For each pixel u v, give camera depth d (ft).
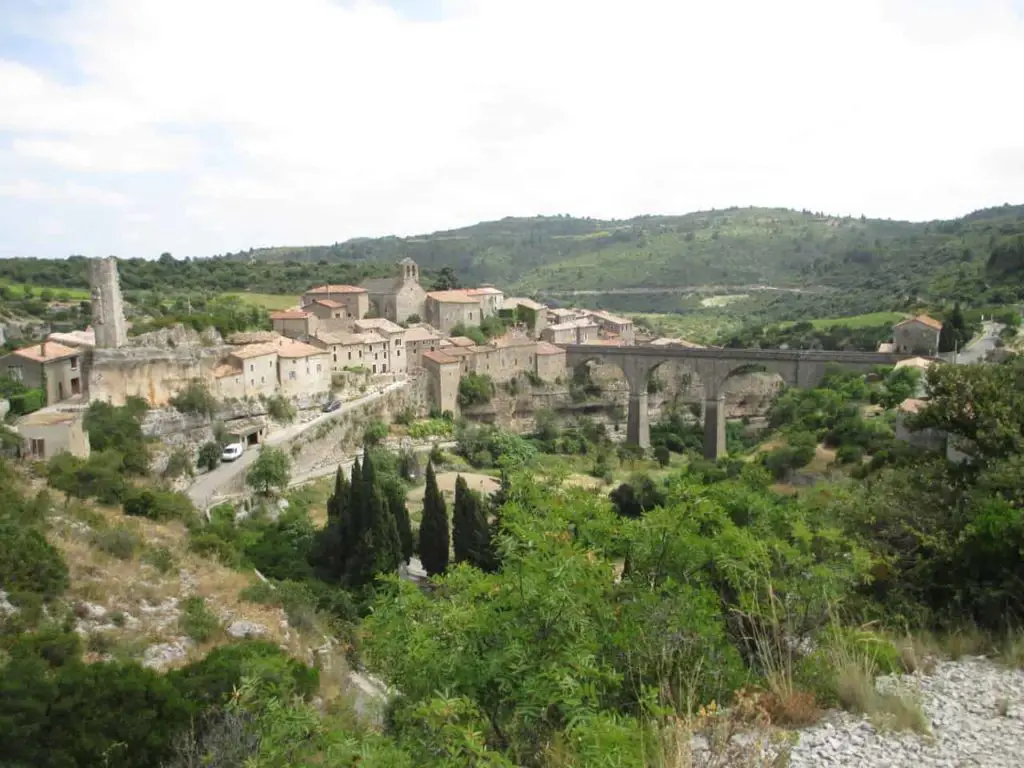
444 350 418.72
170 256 602.85
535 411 439.22
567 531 58.18
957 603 65.10
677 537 57.67
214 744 55.88
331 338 366.43
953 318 359.66
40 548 95.66
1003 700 42.47
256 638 96.94
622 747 34.68
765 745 37.45
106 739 61.00
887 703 42.32
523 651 42.98
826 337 452.76
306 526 198.80
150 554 119.55
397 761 37.11
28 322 324.80
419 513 259.19
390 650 51.42
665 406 463.42
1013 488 75.72
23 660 67.41
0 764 57.67
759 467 88.69
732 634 55.98
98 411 222.89
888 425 216.95
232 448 264.31
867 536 82.43
